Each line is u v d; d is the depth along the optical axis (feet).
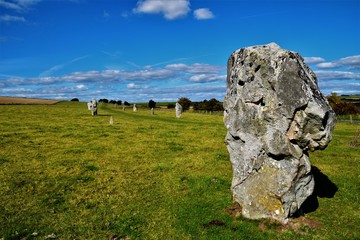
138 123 156.87
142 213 48.55
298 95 40.65
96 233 42.68
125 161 78.07
